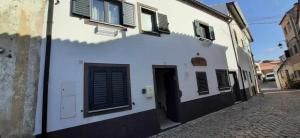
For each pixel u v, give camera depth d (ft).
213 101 34.22
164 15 28.78
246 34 73.97
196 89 31.01
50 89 15.92
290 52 77.20
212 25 40.86
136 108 21.76
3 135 12.82
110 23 21.54
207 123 25.63
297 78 74.02
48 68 15.89
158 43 26.63
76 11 18.63
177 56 29.12
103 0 21.97
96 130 17.95
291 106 31.17
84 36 18.98
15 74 13.98
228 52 44.37
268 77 172.86
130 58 22.56
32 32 15.48
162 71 29.96
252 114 28.17
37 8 16.19
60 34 17.37
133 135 20.75
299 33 62.64
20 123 13.75
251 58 73.46
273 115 25.61
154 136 22.26
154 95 24.06
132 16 23.85
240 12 55.93
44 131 14.78
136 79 22.59
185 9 33.96
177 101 27.22
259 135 17.67
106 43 20.59
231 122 24.44
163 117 27.89
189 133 21.74
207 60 35.68
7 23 14.21
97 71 19.22
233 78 44.93
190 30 33.60
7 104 13.30
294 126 19.17
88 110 17.81
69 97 16.83
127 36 22.84
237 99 44.27
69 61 17.47
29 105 14.38
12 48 14.14
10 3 14.60
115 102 19.97
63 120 16.17
